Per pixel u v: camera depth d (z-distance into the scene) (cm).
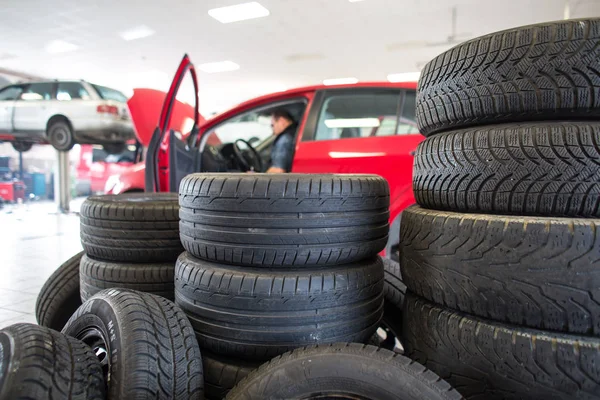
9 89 764
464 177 104
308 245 110
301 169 282
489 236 94
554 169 93
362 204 117
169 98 264
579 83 92
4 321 230
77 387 84
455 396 83
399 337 162
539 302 89
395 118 277
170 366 97
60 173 871
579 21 93
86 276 170
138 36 731
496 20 630
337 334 113
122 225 162
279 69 955
